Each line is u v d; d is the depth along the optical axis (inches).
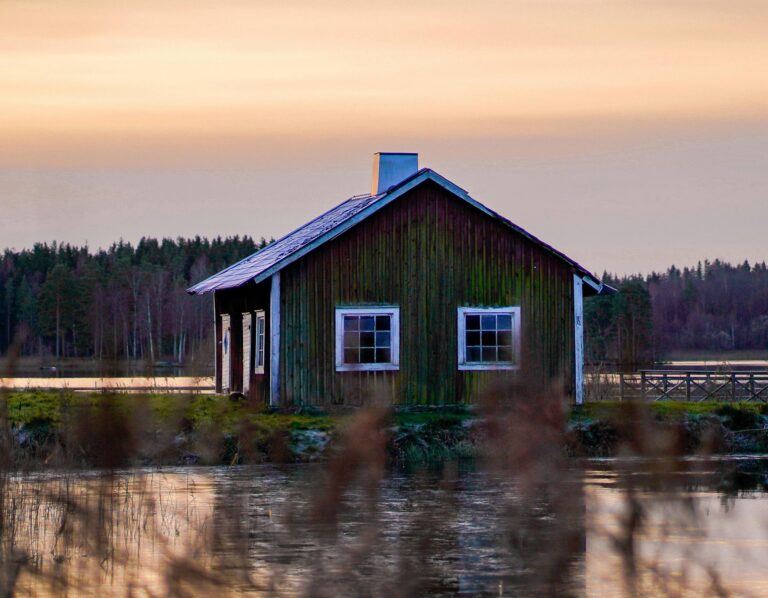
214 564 415.8
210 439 694.5
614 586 379.6
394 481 1182.3
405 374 1680.6
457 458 1449.3
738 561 578.6
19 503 568.7
